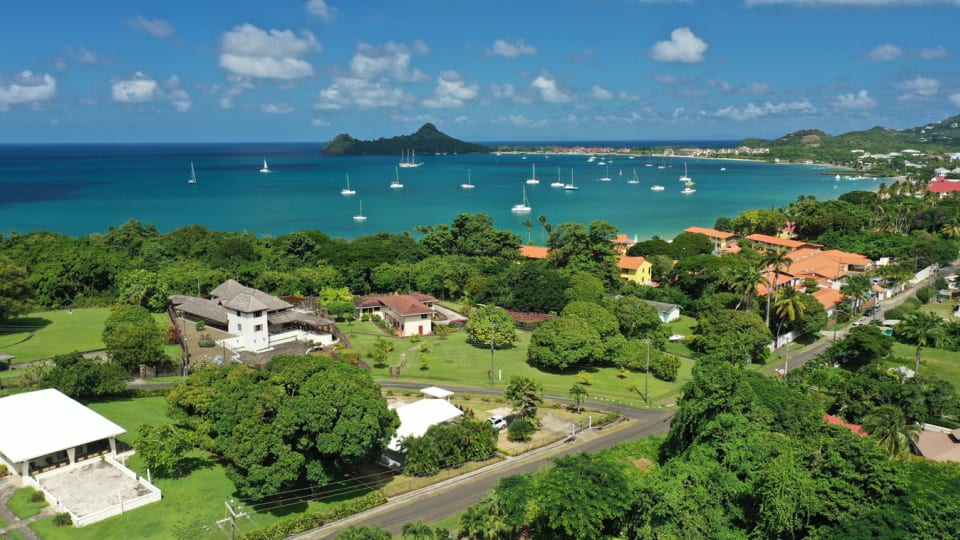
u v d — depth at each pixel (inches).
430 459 2428.6
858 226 7869.1
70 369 2802.7
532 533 2001.7
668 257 6250.0
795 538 1931.6
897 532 1728.6
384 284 5408.5
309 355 2672.2
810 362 3678.6
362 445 2159.2
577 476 1991.9
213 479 2240.4
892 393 2982.3
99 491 2086.6
